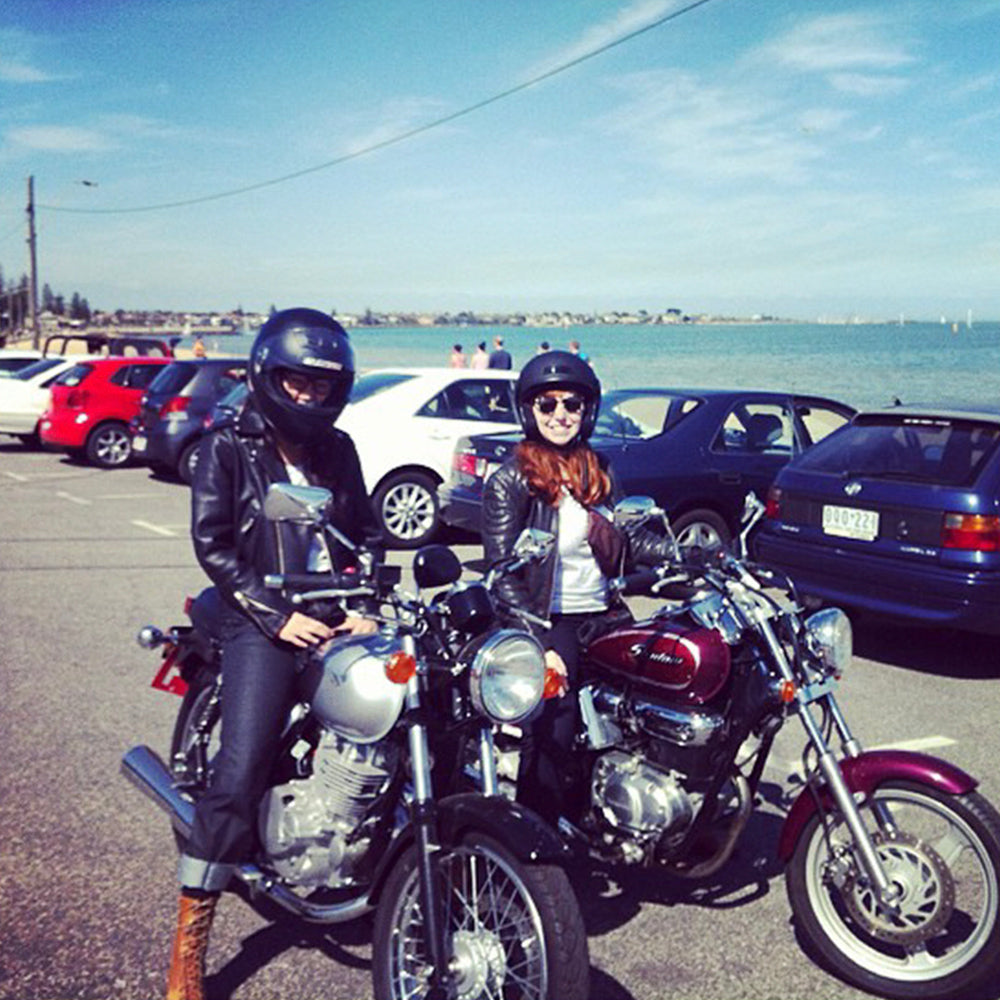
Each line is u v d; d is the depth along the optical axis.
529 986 2.68
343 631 3.06
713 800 3.26
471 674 2.75
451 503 9.10
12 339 66.25
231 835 3.00
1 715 5.36
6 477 15.29
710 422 8.91
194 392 14.27
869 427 6.79
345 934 3.52
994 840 3.03
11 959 3.28
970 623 5.98
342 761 2.98
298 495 2.75
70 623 7.17
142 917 3.54
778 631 3.28
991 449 6.15
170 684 3.91
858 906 3.21
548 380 3.61
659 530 4.11
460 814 2.71
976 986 3.09
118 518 11.59
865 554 6.36
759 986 3.26
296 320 3.13
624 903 3.75
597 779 3.39
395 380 10.75
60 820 4.22
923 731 5.43
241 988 3.20
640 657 3.31
